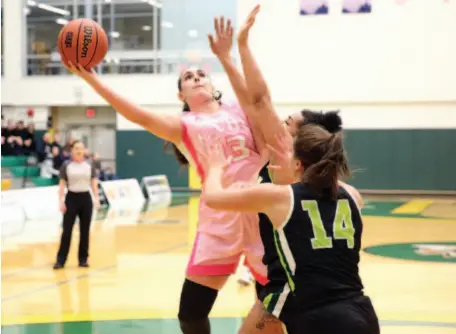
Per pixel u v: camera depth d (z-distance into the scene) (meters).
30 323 6.48
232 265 4.30
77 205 9.84
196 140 4.34
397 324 6.30
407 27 24.05
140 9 27.47
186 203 21.12
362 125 24.66
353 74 24.56
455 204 20.44
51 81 27.53
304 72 24.92
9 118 28.05
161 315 6.79
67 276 9.12
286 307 3.20
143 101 26.69
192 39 27.03
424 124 24.16
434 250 11.14
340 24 24.55
